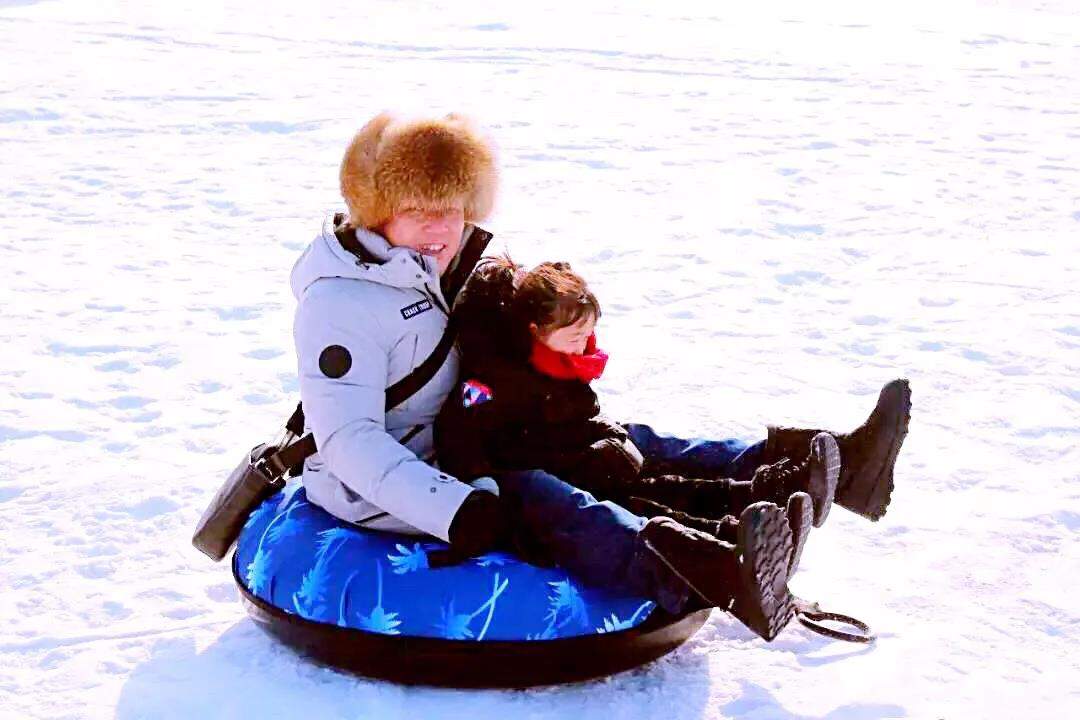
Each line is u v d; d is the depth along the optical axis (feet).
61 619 22.21
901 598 23.06
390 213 19.65
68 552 24.86
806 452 21.03
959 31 122.01
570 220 54.34
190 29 110.01
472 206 20.49
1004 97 87.97
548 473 20.17
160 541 25.41
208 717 18.89
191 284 45.68
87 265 47.85
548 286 19.60
